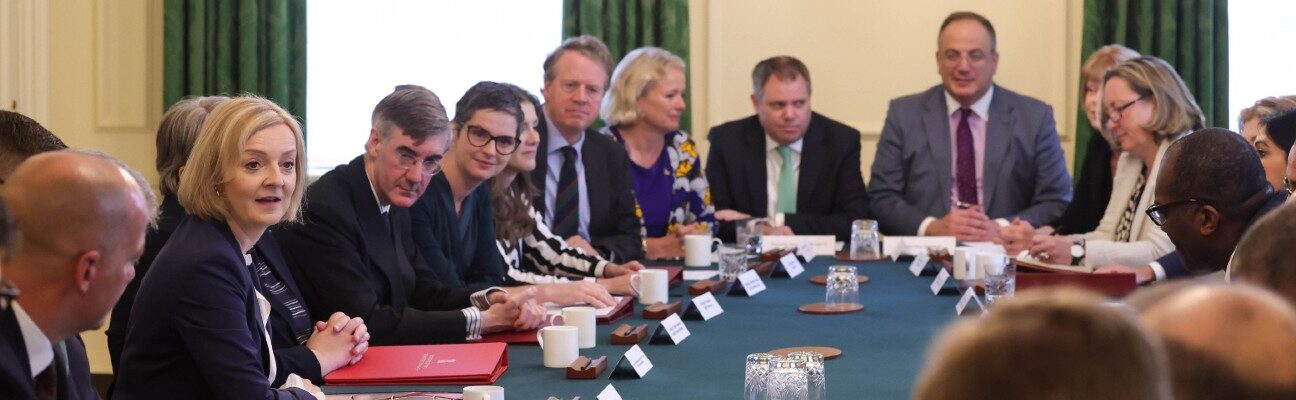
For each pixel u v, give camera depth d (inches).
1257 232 47.6
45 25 260.7
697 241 177.5
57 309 65.5
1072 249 164.4
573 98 180.2
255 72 256.8
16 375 61.8
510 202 158.1
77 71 265.3
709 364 102.0
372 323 112.3
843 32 258.8
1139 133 165.9
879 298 140.6
